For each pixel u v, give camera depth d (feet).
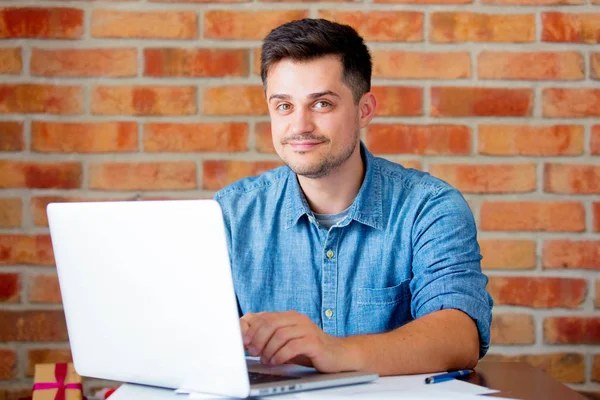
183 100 6.93
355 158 4.97
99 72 6.92
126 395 3.31
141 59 6.93
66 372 5.60
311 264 5.08
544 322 6.95
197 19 6.95
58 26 6.89
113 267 3.30
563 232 6.97
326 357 3.59
